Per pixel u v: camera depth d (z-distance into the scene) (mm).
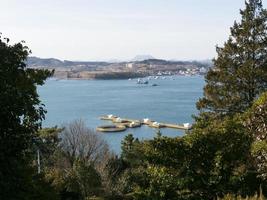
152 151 18344
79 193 37969
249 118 18016
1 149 11602
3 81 11844
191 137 18062
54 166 45062
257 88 35750
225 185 17359
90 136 51531
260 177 16703
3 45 12227
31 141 12844
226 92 36312
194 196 17625
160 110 174875
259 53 36719
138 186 19250
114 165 50062
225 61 37094
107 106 190500
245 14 37031
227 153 17531
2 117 11758
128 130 127438
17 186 12016
